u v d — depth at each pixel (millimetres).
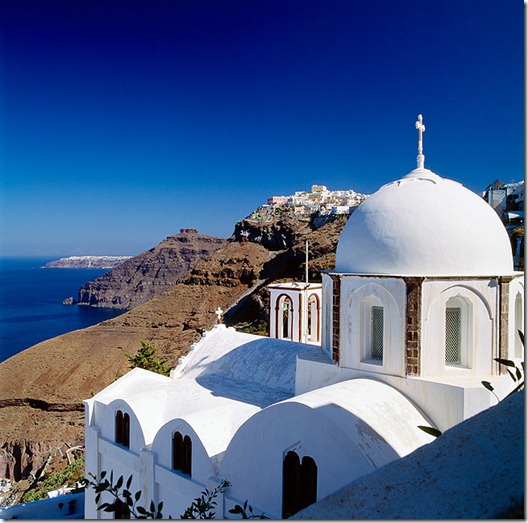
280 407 12852
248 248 152250
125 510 19109
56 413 82938
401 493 5211
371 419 12250
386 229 14562
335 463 11484
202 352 24766
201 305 135375
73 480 36312
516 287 14648
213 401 18766
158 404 19797
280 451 12773
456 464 5418
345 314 15164
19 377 95938
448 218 14125
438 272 13836
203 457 15461
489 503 4672
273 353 21656
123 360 103375
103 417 21297
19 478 72062
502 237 14734
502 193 40844
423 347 13648
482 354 13789
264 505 13094
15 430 78438
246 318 114812
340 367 15336
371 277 14352
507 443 5465
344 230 16312
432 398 13203
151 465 17594
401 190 15375
